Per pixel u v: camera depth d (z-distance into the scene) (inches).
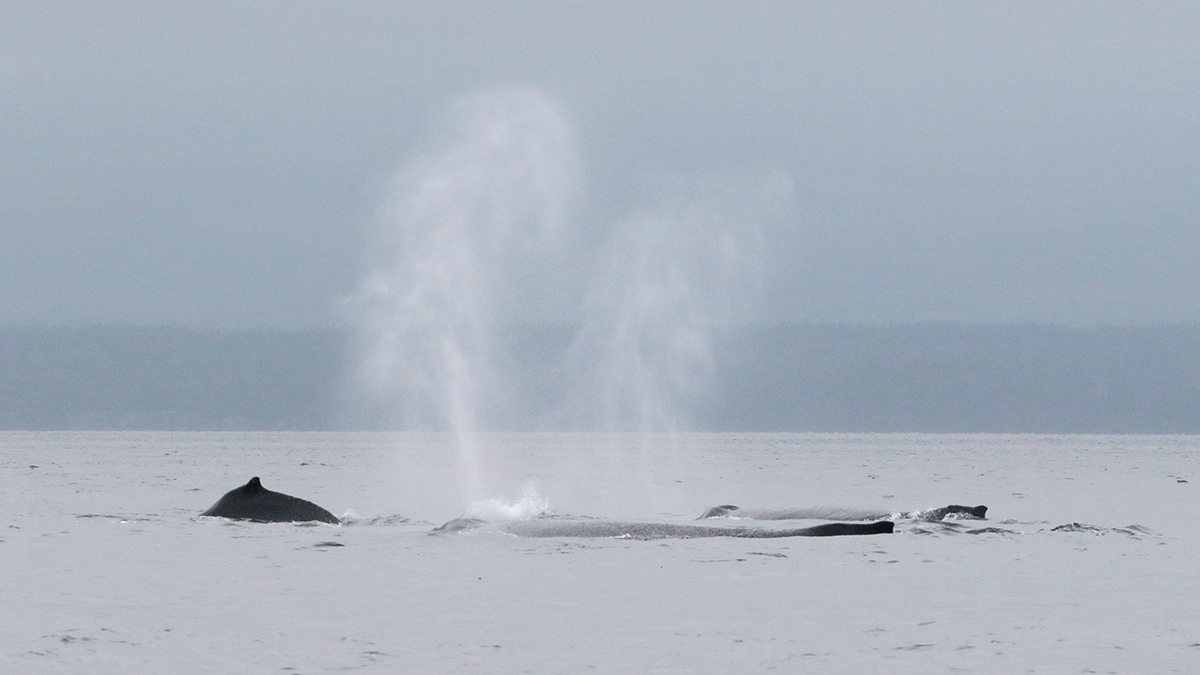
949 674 2228.1
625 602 3061.0
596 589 3280.0
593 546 4293.8
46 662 2224.4
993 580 3526.1
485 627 2691.9
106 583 3280.0
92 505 6643.7
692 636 2603.3
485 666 2277.3
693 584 3390.7
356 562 3823.8
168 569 3597.4
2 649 2319.1
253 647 2417.6
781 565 3811.5
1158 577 3634.4
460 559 3919.8
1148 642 2544.3
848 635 2620.6
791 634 2630.4
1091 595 3240.7
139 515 5713.6
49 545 4180.6
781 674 2224.4
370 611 2886.3
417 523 5364.2
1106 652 2432.3
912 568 3794.3
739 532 4687.5
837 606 3019.2
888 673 2234.3
